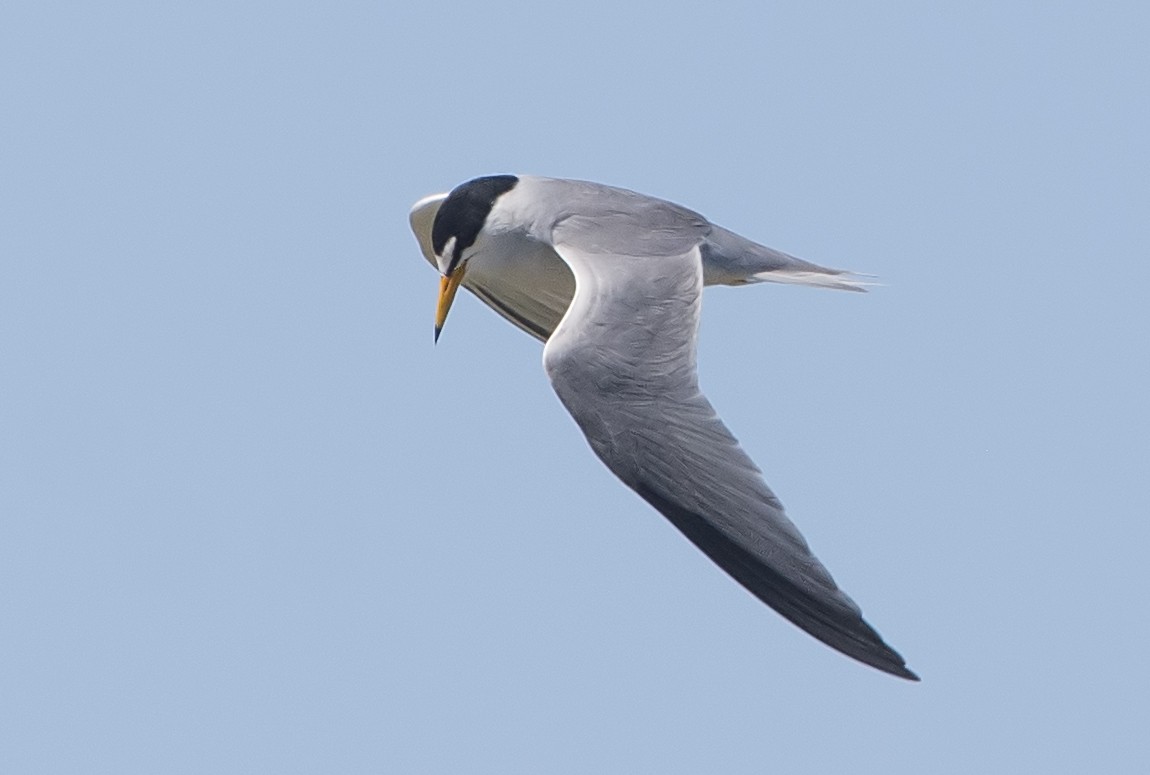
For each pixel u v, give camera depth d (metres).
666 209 14.86
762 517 11.95
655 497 12.27
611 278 13.57
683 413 12.49
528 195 15.16
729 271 14.95
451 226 15.41
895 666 11.45
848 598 11.62
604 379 12.68
